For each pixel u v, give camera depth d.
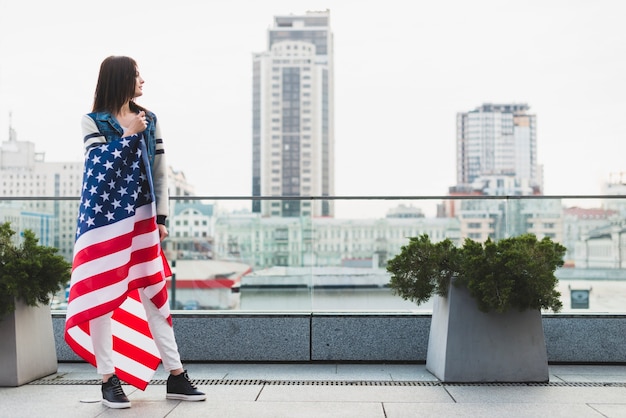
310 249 6.77
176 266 7.19
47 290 4.68
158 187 4.15
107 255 3.88
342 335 5.46
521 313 4.66
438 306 4.95
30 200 6.02
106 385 3.92
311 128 179.88
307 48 181.25
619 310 5.77
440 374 4.72
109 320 3.96
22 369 4.50
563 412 3.78
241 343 5.48
